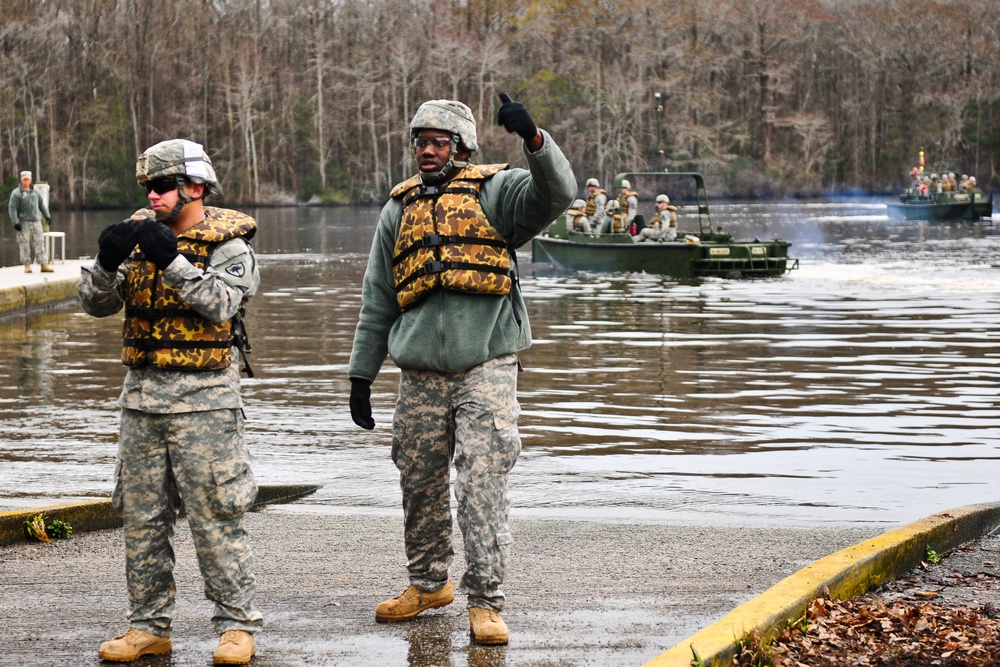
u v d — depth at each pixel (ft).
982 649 14.80
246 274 14.82
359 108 299.99
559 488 25.72
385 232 16.43
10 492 25.20
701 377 41.14
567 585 17.97
